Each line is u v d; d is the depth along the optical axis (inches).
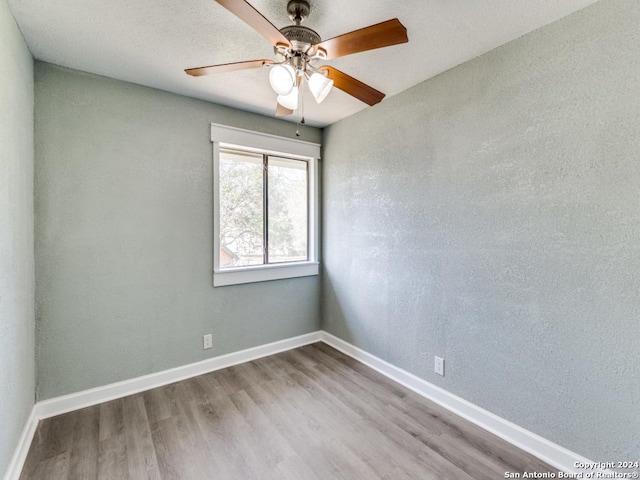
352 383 96.6
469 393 78.3
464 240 78.4
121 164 87.0
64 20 61.6
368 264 108.0
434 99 84.5
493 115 71.7
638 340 53.1
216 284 104.6
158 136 92.4
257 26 48.4
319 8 58.3
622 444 55.0
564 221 61.1
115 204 86.4
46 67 77.0
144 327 91.9
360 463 63.7
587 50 57.3
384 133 100.3
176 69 80.9
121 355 88.6
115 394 87.4
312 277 129.5
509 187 69.2
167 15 60.5
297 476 60.6
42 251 77.0
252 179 116.5
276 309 120.0
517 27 63.6
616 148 54.6
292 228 127.0
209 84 89.3
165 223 94.3
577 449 60.3
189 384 95.5
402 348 96.2
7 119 56.2
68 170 79.9
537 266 65.2
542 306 64.7
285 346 122.5
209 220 102.3
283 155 121.8
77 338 82.1
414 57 74.9
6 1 55.7
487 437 71.6
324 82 58.4
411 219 92.0
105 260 85.5
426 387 88.7
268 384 95.8
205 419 78.3
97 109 83.4
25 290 68.0
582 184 58.6
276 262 123.0
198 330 101.7
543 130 63.5
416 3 56.8
